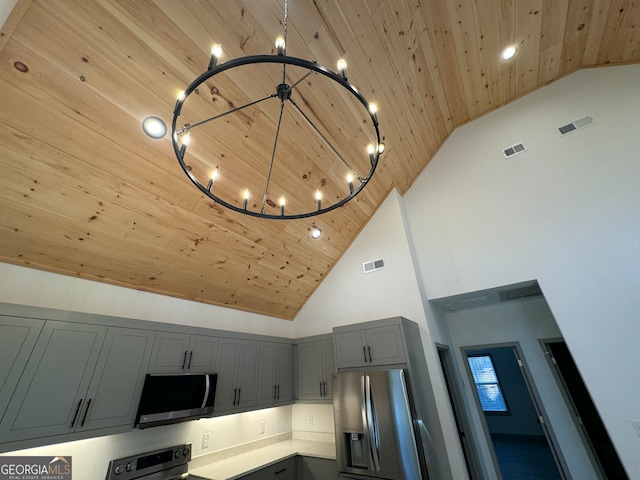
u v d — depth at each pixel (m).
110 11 1.54
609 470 3.48
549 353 3.87
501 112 4.28
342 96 2.70
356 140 3.15
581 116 3.60
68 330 1.92
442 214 4.16
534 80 3.97
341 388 2.91
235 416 3.18
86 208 2.04
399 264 3.89
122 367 2.13
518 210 3.60
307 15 2.10
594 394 2.65
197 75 1.96
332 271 4.42
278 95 1.23
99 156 1.91
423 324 3.50
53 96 1.62
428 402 3.02
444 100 3.91
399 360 2.90
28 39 1.45
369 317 3.86
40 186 1.83
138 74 1.78
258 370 3.31
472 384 4.18
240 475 2.47
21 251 1.97
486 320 4.38
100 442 2.15
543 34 3.32
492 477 3.64
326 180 3.27
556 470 4.68
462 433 3.62
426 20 2.75
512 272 3.39
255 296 3.70
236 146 2.42
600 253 2.98
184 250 2.69
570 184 3.37
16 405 1.61
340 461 2.70
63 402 1.79
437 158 4.59
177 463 2.52
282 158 2.75
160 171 2.17
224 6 1.79
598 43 3.47
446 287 3.77
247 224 2.95
